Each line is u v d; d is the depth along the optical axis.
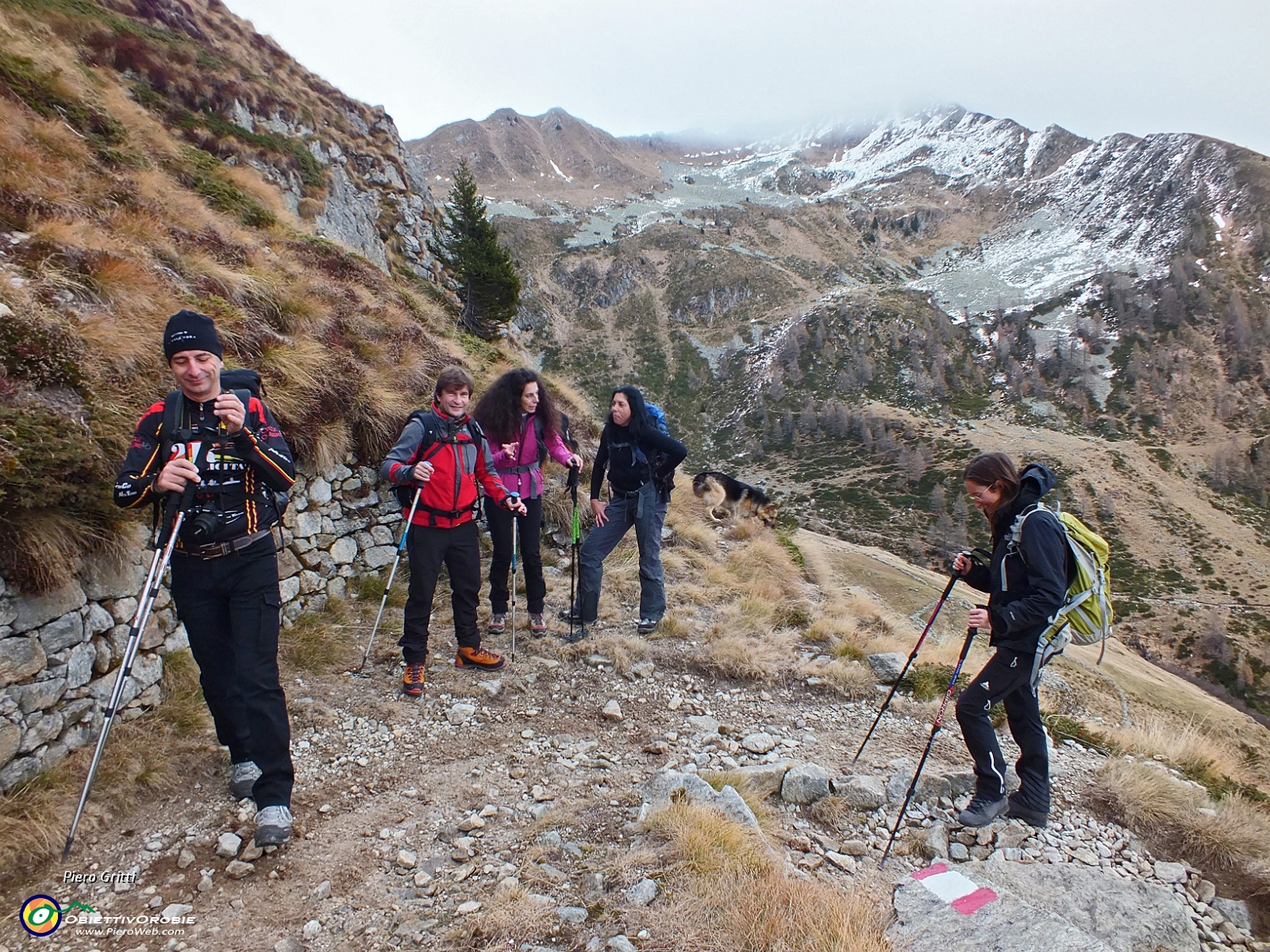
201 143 15.21
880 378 165.38
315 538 5.79
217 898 2.78
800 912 2.75
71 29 14.81
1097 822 3.99
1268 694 69.12
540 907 2.81
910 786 3.80
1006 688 3.71
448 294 22.50
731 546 10.17
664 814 3.38
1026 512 3.64
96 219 6.49
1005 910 2.93
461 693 4.79
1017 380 161.50
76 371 4.18
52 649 3.32
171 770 3.49
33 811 2.95
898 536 99.62
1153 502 107.50
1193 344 167.88
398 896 2.91
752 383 172.38
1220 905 3.47
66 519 3.45
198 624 3.14
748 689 5.51
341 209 17.84
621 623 6.48
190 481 2.97
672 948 2.58
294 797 3.48
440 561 4.71
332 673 4.87
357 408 6.45
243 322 6.17
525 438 5.64
